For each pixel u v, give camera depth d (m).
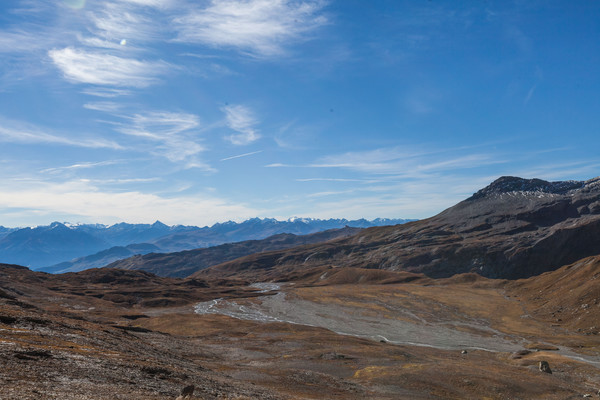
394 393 62.03
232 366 73.25
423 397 60.75
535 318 149.50
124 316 163.25
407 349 103.81
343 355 88.12
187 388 32.59
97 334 63.25
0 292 83.88
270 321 157.38
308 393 56.16
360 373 73.69
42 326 55.56
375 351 94.19
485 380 68.31
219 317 156.50
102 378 33.00
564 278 183.50
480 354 103.94
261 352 91.06
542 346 109.44
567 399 63.47
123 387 31.48
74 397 24.56
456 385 66.38
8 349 34.44
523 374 76.19
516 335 127.69
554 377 76.81
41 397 22.95
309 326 135.50
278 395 49.28
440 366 77.50
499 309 169.88
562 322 138.38
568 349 106.62
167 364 54.06
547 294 176.62
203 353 83.44
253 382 59.69
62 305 176.00
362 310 180.12
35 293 191.38
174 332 123.00
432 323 151.00
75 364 35.50
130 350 58.41
